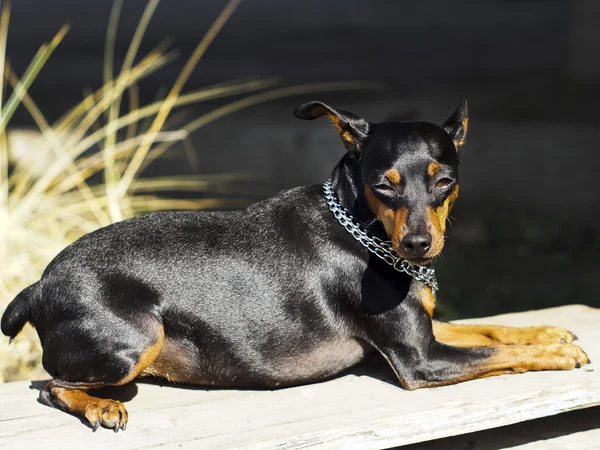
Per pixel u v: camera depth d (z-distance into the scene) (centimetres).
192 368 103
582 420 111
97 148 204
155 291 101
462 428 100
